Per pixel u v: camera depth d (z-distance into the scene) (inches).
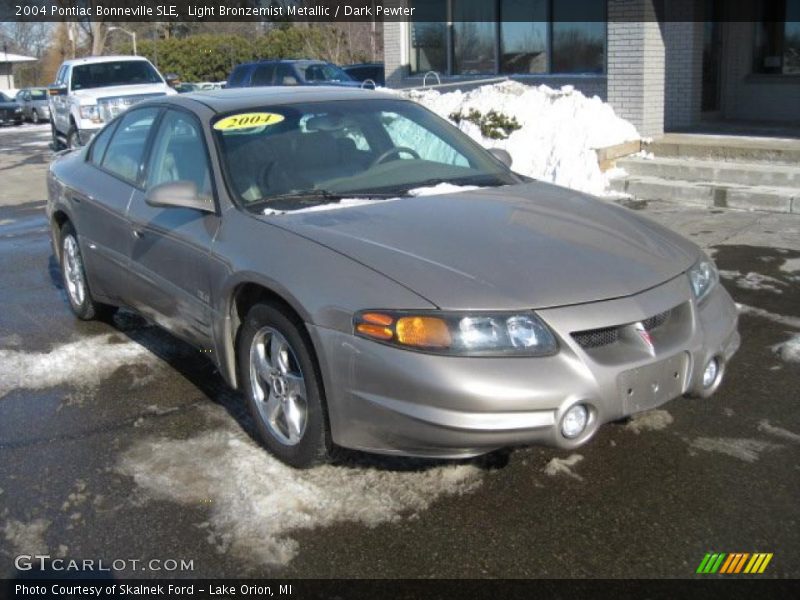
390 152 184.5
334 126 184.9
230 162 169.0
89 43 2223.2
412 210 156.8
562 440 124.7
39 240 354.9
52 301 260.8
